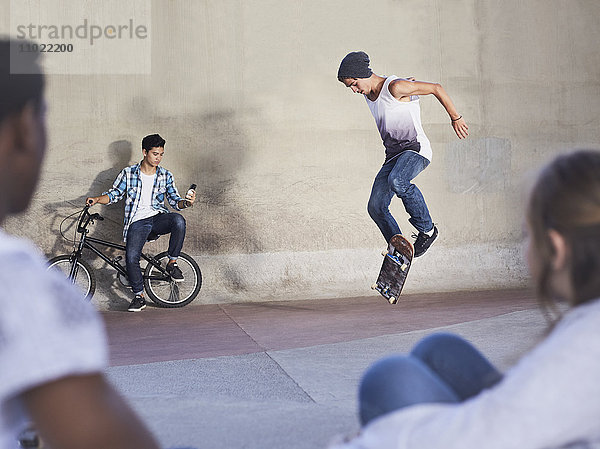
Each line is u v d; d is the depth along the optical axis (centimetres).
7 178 109
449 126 1105
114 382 577
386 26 1086
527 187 158
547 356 139
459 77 1107
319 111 1070
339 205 1077
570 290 152
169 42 1033
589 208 146
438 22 1099
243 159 1052
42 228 1009
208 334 818
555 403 135
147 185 977
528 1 1123
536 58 1128
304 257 1069
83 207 1018
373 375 180
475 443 141
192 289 1023
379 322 860
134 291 977
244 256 1055
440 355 215
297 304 1022
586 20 1140
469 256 1113
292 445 375
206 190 1045
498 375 195
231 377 588
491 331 748
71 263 964
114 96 1022
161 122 1033
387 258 931
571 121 1141
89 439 97
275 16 1056
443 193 1105
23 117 107
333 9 1070
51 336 95
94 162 1020
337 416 437
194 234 1041
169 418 435
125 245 990
